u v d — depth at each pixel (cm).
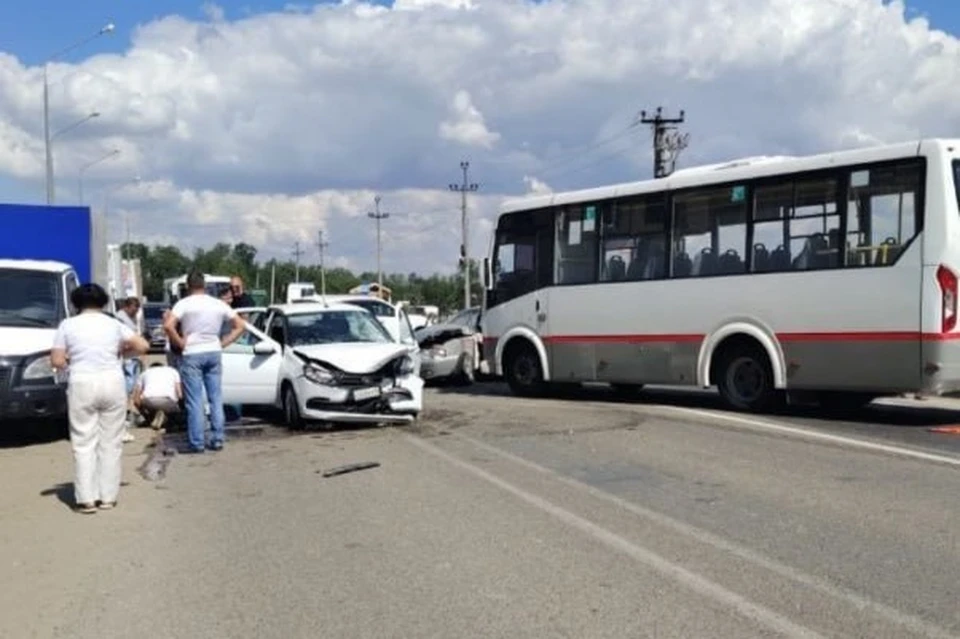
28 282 1384
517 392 1792
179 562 696
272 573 662
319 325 1462
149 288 12069
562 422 1378
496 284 1819
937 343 1199
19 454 1217
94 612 591
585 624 542
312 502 889
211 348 1195
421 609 577
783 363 1361
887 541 705
